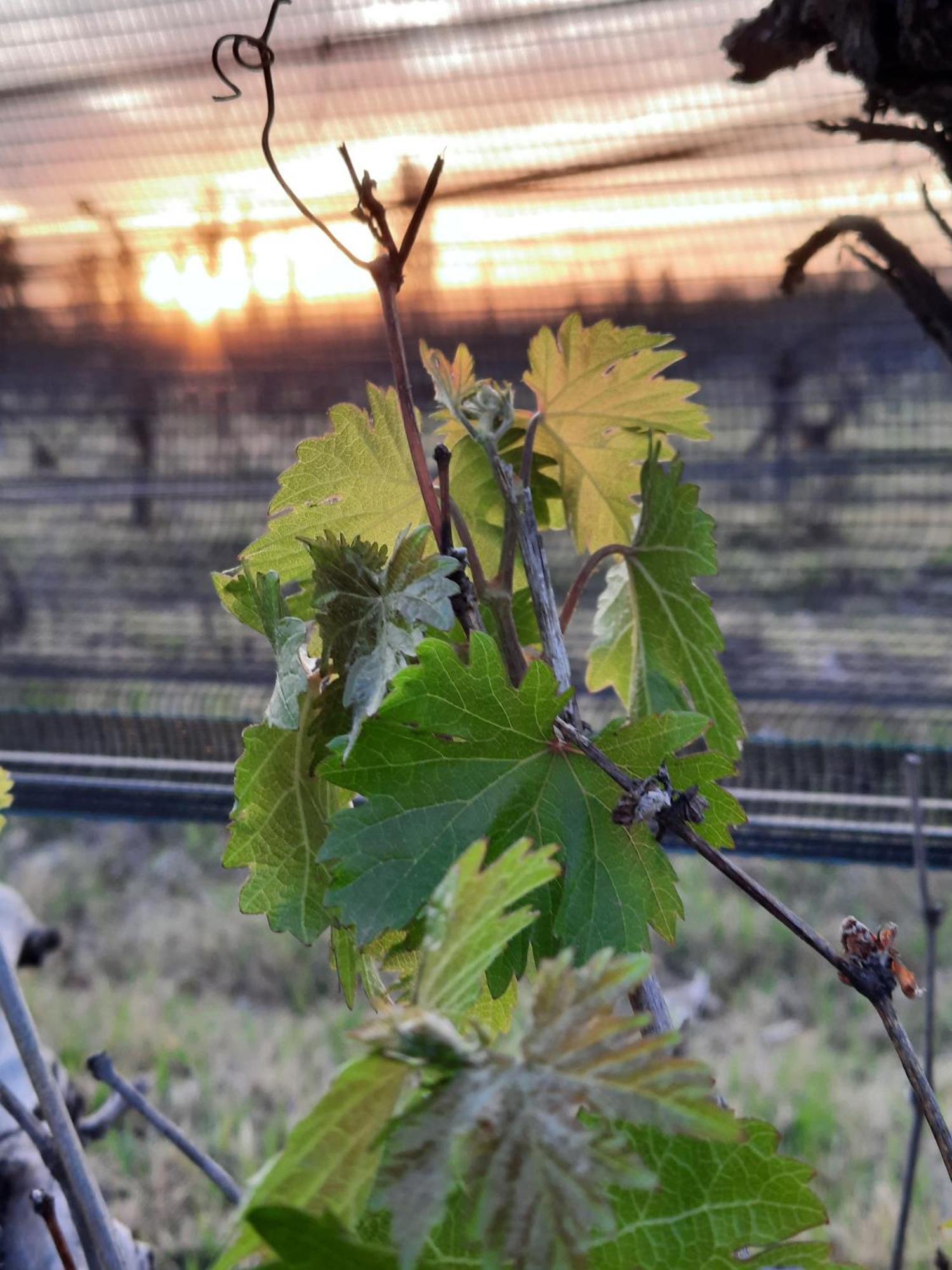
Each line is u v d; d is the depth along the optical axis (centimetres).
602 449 31
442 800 21
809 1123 99
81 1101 61
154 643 133
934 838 64
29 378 119
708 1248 17
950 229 33
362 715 20
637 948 21
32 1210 51
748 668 135
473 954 15
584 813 22
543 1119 14
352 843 20
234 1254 14
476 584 25
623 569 31
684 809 21
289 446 124
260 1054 116
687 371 113
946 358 34
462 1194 16
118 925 146
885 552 144
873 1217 84
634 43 71
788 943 133
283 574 27
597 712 108
